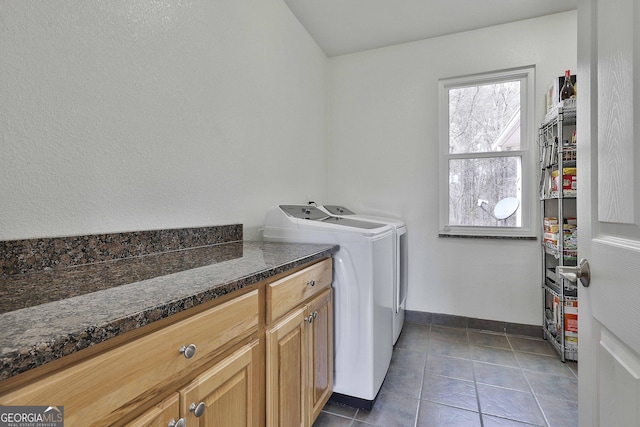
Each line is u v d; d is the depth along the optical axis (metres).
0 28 0.82
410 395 1.71
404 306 2.79
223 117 1.67
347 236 1.58
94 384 0.51
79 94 1.01
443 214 2.74
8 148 0.84
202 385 0.73
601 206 0.69
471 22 2.50
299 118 2.51
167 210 1.34
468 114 2.71
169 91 1.35
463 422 1.50
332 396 1.65
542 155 2.37
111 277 0.84
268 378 1.01
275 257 1.19
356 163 3.01
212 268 0.97
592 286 0.73
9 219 0.85
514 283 2.53
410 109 2.82
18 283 0.77
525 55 2.47
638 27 0.55
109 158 1.10
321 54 2.92
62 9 0.96
